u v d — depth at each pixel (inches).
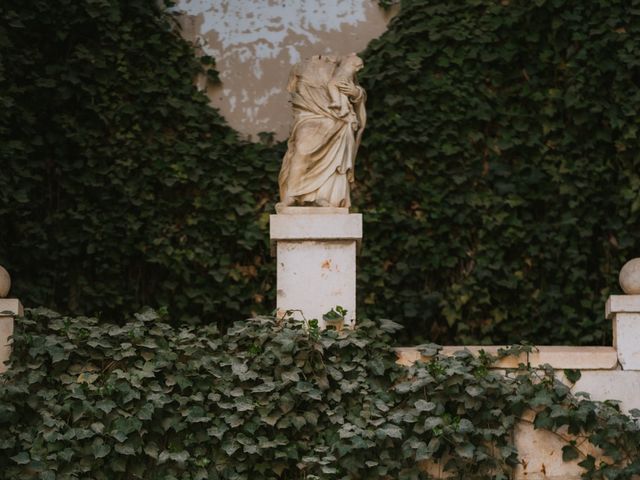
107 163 411.8
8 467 282.8
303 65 338.3
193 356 297.4
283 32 432.5
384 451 288.0
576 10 418.3
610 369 300.8
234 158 419.5
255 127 425.4
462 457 289.0
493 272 412.2
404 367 299.9
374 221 413.1
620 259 411.2
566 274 411.2
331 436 292.2
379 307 411.8
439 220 414.9
